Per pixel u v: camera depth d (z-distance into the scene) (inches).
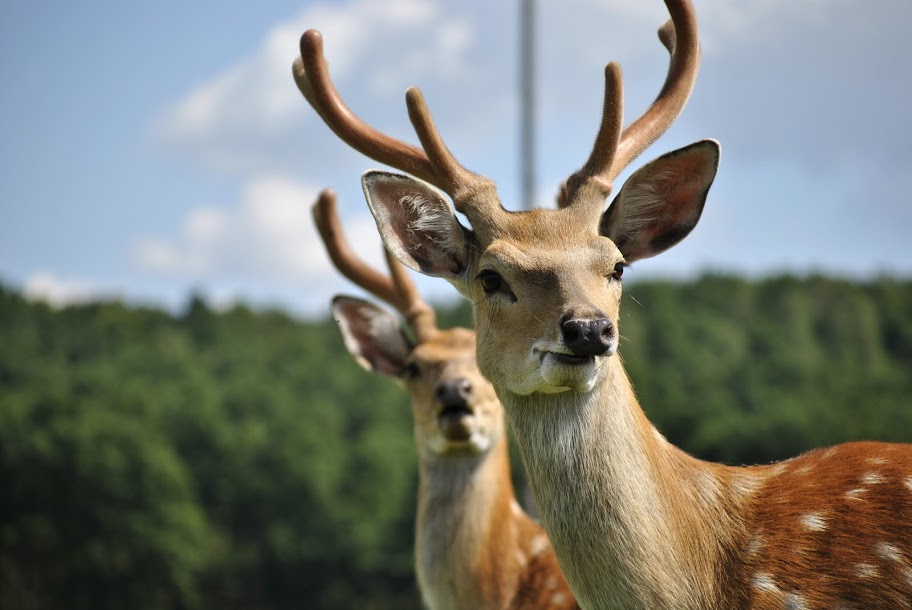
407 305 565.6
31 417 3735.2
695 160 356.5
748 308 4771.2
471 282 369.1
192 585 3617.1
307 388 4704.7
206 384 4515.3
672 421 2970.0
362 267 575.5
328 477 3934.5
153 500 3553.2
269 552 3902.6
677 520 328.5
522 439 337.7
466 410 505.4
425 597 515.5
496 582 496.7
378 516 3914.9
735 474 353.4
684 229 365.4
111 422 3661.4
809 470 350.9
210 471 4008.4
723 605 331.3
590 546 323.9
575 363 315.6
